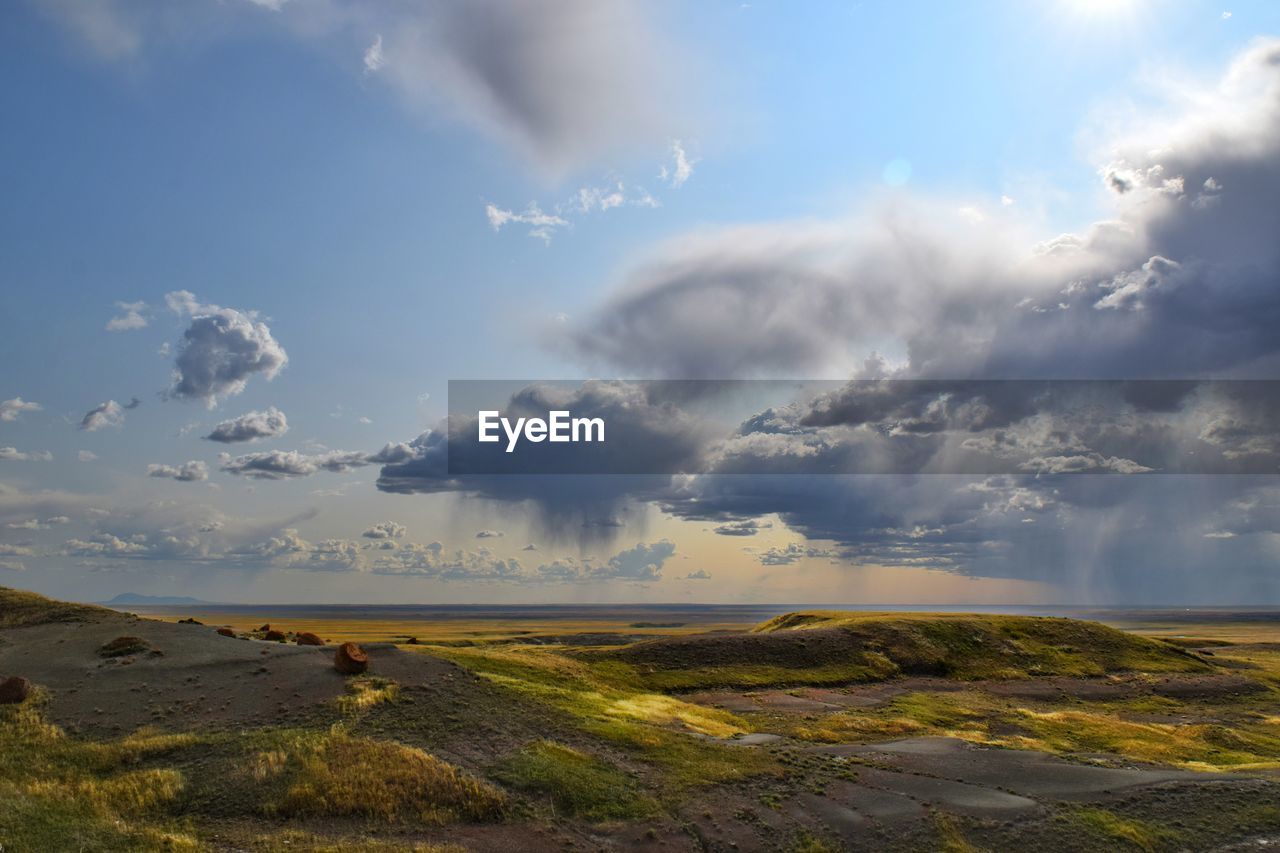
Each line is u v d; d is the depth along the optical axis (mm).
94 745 37500
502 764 37125
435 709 43719
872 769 41344
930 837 32188
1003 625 107625
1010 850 31547
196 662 50500
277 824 31125
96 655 51938
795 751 44969
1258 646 169000
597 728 44406
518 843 30375
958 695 77125
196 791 33406
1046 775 41000
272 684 46688
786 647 91688
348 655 49125
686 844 31141
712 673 81250
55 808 30094
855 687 80500
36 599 69500
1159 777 40812
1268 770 46062
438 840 30234
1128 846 32031
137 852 27016
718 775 38500
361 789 33375
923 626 102688
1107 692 81250
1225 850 32281
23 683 43469
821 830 32750
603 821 32906
